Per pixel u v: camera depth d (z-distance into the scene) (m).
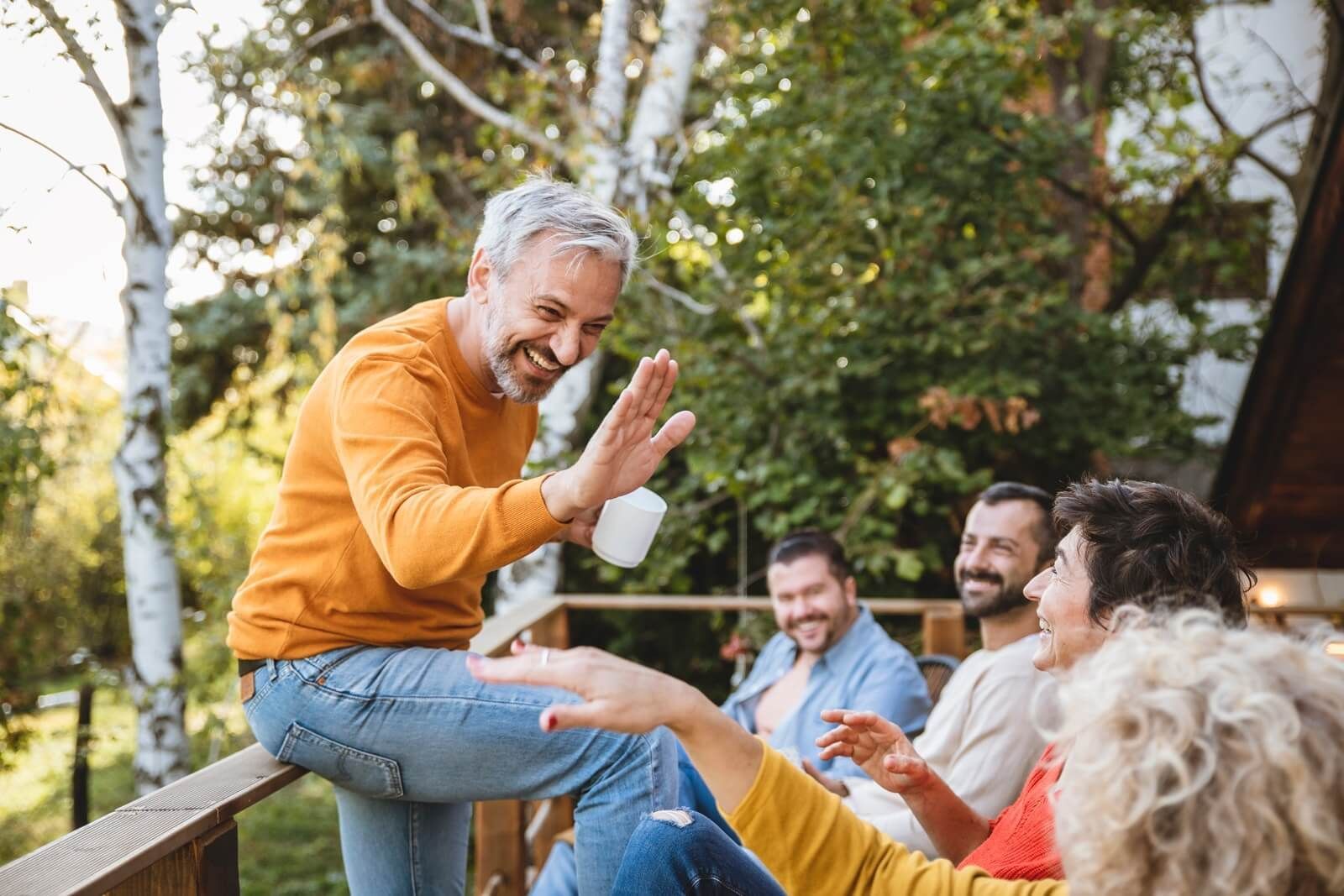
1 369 4.79
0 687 5.68
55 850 1.21
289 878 7.20
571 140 5.40
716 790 1.10
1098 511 1.43
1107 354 5.82
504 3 6.05
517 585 5.21
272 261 7.55
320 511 1.56
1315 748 0.77
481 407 1.65
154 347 5.00
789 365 5.08
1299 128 7.35
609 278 1.54
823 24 5.24
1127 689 0.83
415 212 7.55
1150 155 7.31
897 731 1.55
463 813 1.88
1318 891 0.76
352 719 1.54
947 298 4.89
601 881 1.52
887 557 4.76
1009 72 5.41
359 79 7.18
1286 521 4.79
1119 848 0.79
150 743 5.10
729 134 5.39
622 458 1.33
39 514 6.04
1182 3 6.58
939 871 1.09
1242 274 7.13
